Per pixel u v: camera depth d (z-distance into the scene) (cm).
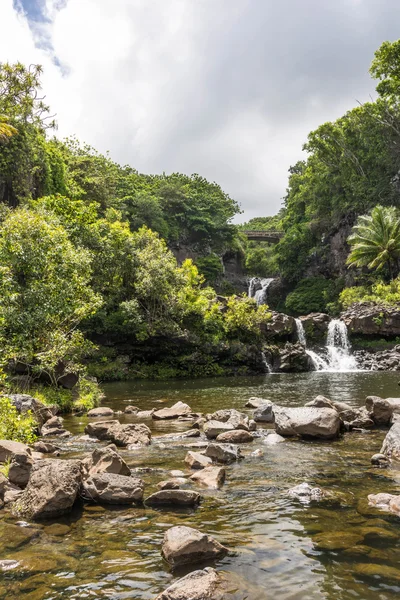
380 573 344
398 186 5272
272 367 3219
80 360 2612
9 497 535
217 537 419
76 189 4700
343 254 5744
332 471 641
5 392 1255
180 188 7381
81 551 396
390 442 725
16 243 1499
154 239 3216
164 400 1616
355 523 443
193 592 313
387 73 4638
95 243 2839
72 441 905
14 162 3438
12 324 1402
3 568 365
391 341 3778
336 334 3875
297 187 7312
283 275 6550
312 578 340
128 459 738
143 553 391
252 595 317
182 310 3011
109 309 3000
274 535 420
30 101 3406
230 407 1402
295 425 883
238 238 8250
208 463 681
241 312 3175
